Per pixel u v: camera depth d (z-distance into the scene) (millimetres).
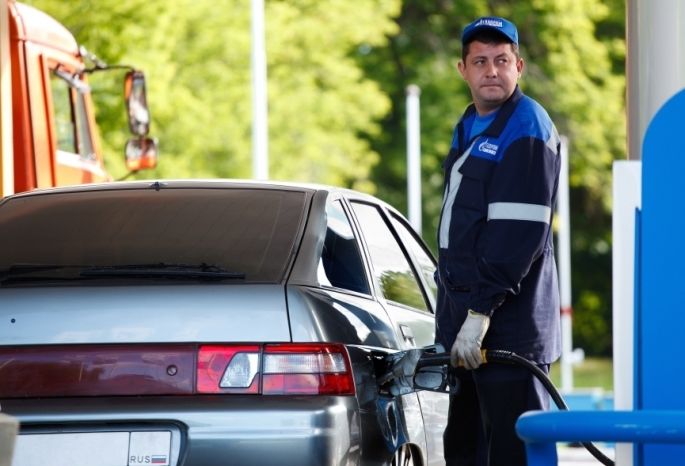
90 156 21391
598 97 81375
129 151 21438
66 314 10789
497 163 11727
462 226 11797
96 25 47125
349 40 69375
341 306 11492
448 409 13016
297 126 67500
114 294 10836
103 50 47156
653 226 7430
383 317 12633
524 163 11594
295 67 68375
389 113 76875
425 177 76188
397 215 15352
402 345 12766
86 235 11883
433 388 11742
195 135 60500
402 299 14000
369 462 11242
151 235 11820
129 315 10758
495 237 11539
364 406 11164
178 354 10633
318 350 10758
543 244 11641
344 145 68375
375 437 11359
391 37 78125
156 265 11305
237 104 62188
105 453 10438
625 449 7562
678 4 12953
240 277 11086
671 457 7383
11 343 10758
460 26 79250
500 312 11812
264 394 10594
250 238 11719
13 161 19062
